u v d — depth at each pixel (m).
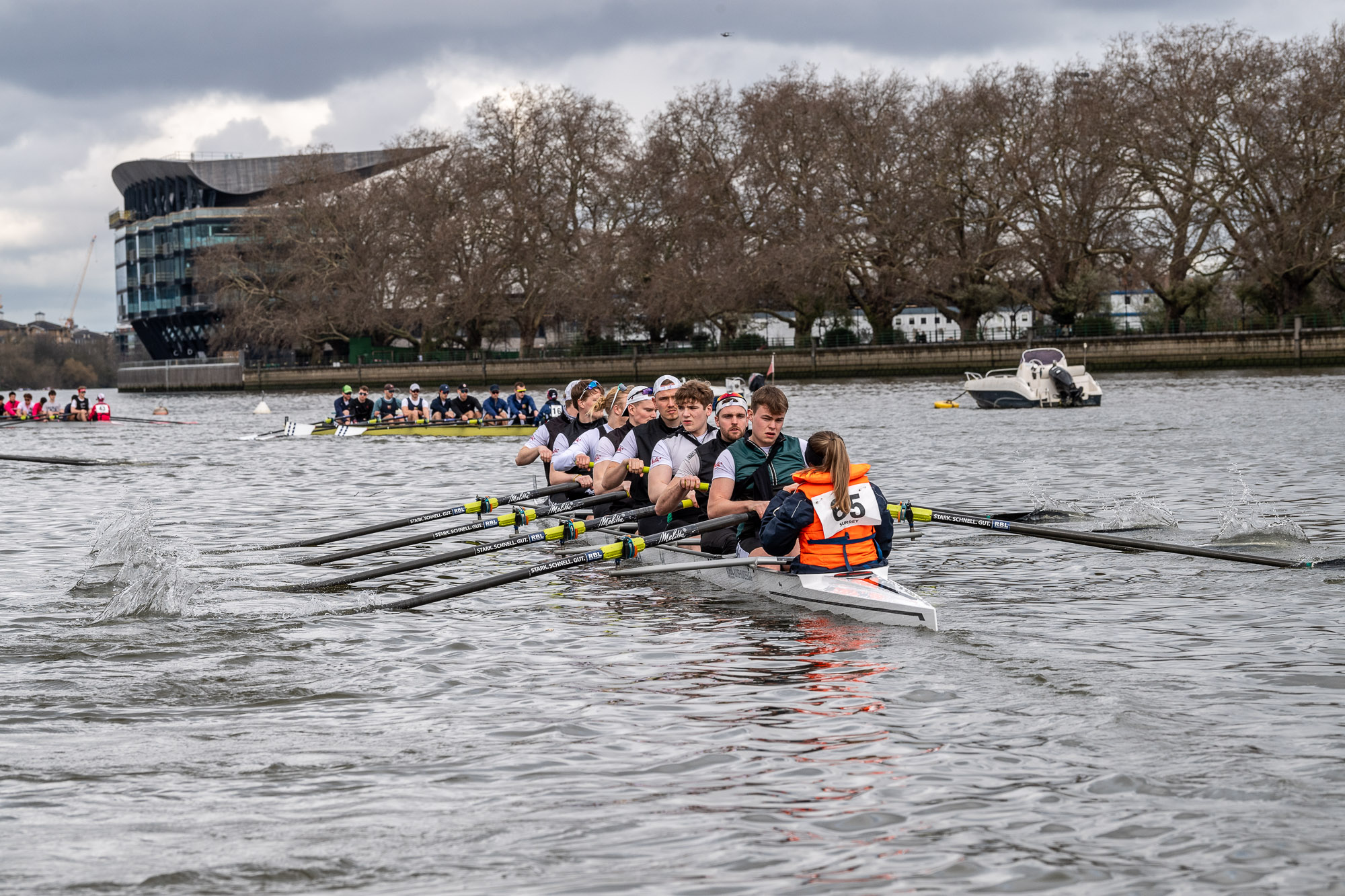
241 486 24.19
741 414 11.63
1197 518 15.98
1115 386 60.28
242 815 6.01
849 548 10.74
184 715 7.82
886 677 8.43
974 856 5.39
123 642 9.97
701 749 6.94
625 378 90.44
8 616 11.08
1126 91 71.94
